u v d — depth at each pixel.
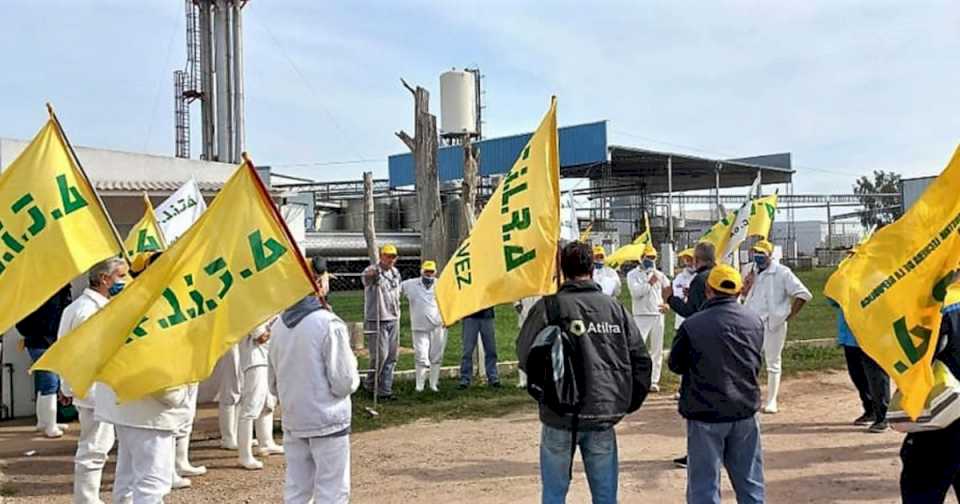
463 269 6.59
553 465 5.18
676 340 5.57
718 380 5.39
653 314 12.21
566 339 5.06
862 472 7.67
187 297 5.39
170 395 5.61
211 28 31.86
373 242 14.13
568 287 5.24
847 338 9.68
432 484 7.66
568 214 14.44
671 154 37.84
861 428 9.57
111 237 6.55
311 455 5.61
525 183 6.45
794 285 10.38
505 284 6.40
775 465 7.97
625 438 9.31
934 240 5.27
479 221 6.65
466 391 12.44
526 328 5.23
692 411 5.47
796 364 14.32
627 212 55.25
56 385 10.04
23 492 7.71
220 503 7.20
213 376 9.16
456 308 6.57
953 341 5.19
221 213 5.53
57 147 6.45
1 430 10.40
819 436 9.20
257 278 5.48
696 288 8.32
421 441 9.45
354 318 23.42
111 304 5.29
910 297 5.29
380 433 9.95
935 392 5.02
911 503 5.21
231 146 31.52
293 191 40.25
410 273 38.97
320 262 6.95
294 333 5.52
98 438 6.87
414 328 12.48
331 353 5.48
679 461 8.05
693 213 63.69
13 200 6.33
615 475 5.27
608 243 36.94
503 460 8.49
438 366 12.64
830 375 13.41
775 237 62.78
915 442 5.21
